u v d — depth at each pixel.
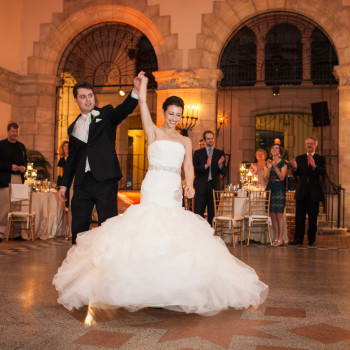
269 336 2.17
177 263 2.44
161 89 11.07
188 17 11.16
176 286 2.41
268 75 15.17
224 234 7.41
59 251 5.69
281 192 7.10
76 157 3.18
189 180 2.92
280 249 6.45
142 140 16.27
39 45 12.01
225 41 11.26
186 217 2.71
